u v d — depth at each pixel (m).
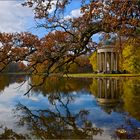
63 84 52.78
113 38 14.59
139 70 76.81
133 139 13.07
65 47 16.11
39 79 74.19
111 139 13.27
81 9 13.48
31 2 14.20
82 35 14.44
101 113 20.28
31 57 18.23
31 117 19.70
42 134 14.93
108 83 51.28
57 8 14.66
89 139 13.56
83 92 36.78
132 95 31.08
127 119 17.66
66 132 15.14
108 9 12.84
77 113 20.86
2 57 18.23
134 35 13.46
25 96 33.38
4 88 47.84
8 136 14.66
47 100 29.25
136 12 12.41
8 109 23.55
